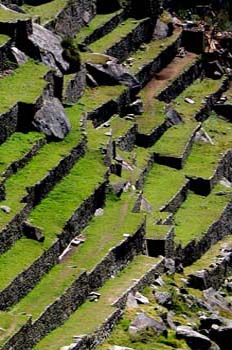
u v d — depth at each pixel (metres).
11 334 92.81
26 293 101.12
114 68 146.00
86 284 105.25
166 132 147.25
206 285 120.06
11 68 128.75
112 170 125.88
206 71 168.50
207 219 132.12
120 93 143.88
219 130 156.62
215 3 182.00
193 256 125.06
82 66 141.88
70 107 131.88
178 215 132.75
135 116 146.25
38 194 111.62
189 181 139.00
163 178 137.88
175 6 178.62
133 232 113.69
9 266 101.19
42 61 133.00
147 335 102.31
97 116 138.12
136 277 110.44
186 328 104.38
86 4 156.88
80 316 102.25
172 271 116.94
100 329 100.31
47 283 103.06
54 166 115.12
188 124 151.12
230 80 169.88
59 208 111.62
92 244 110.75
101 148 123.44
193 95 161.12
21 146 116.50
